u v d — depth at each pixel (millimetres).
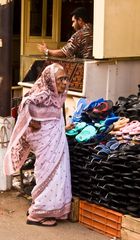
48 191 4758
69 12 8383
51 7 8219
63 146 4816
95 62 6117
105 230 4695
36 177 4820
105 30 6109
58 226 4855
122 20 6297
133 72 6621
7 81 5672
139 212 4469
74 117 5465
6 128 5684
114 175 4586
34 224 4879
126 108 5324
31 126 4742
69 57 6566
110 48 6219
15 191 5781
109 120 5062
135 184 4449
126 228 4500
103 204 4703
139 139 4645
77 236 4645
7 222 4957
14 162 5027
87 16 6688
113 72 6355
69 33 8359
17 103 6641
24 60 7141
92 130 5016
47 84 4746
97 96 6230
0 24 5586
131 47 6496
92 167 4773
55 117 4801
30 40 8047
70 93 6211
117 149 4684
